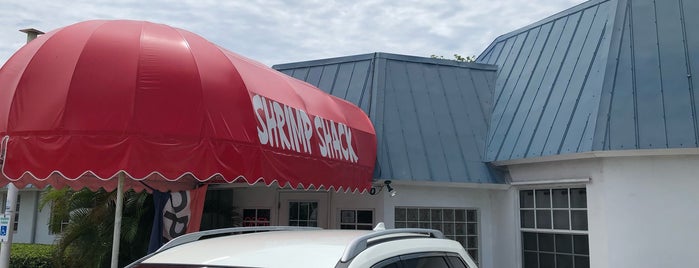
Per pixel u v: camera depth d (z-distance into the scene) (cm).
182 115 691
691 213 985
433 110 1288
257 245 386
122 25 755
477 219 1266
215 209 1311
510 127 1248
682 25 1104
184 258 377
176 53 729
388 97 1266
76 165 652
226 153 712
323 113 987
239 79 772
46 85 683
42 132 662
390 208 1174
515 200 1217
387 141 1190
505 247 1236
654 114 1007
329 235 425
